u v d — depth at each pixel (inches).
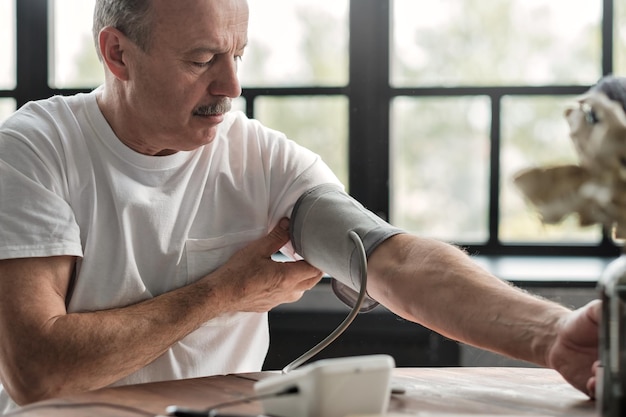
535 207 42.2
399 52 124.7
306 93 124.9
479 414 45.6
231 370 69.7
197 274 67.8
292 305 114.4
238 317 69.2
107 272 64.4
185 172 66.9
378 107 125.2
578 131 40.3
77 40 126.7
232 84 62.2
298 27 124.3
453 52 123.9
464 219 126.3
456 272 57.2
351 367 41.6
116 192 64.2
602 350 41.6
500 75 123.3
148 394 50.2
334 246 64.2
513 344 52.2
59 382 57.3
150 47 61.1
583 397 50.0
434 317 56.9
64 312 59.7
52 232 60.7
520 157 123.9
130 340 58.4
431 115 125.1
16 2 125.6
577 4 121.4
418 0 123.6
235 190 69.2
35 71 126.9
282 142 71.4
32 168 61.8
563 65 122.3
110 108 65.0
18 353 57.6
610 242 125.3
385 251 61.6
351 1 123.4
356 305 56.1
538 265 118.4
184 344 66.9
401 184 126.6
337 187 69.7
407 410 46.4
